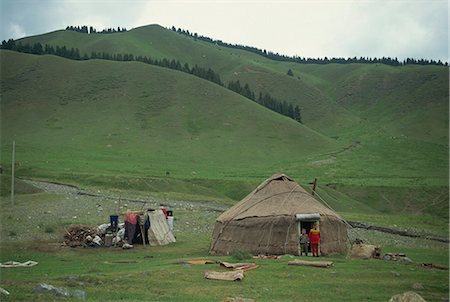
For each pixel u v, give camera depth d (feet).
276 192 92.73
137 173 278.67
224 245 90.12
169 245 100.12
